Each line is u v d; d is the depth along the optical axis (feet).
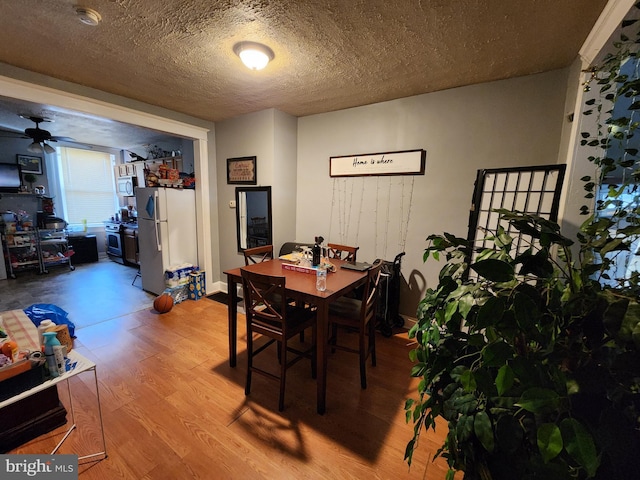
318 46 6.25
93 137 16.37
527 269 2.71
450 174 8.91
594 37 5.31
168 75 7.78
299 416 5.87
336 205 11.28
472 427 2.63
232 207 12.73
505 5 4.88
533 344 2.85
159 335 9.16
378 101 9.80
